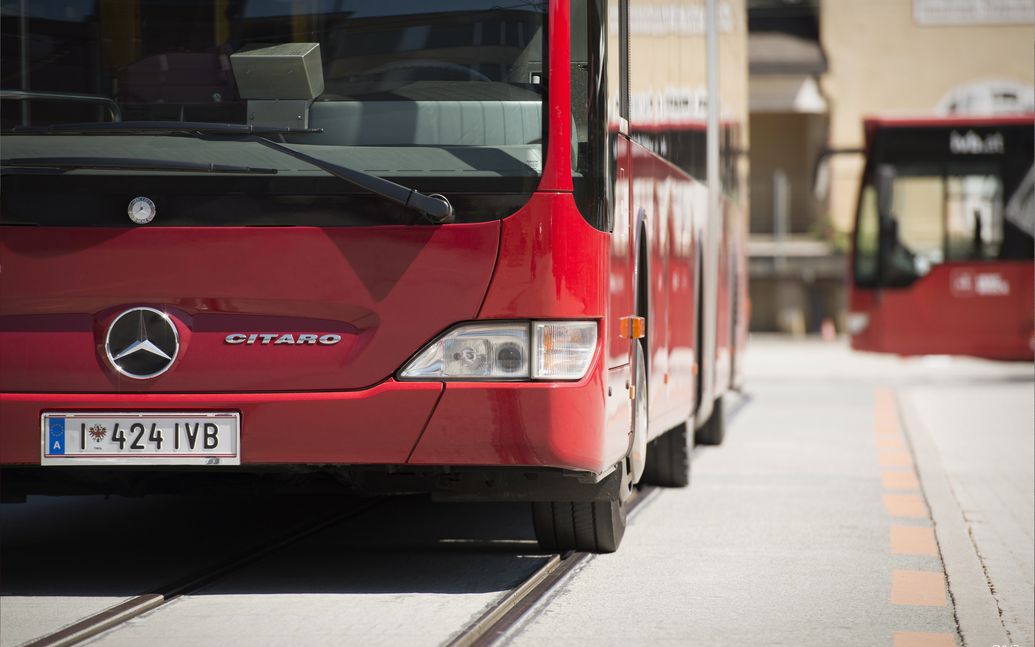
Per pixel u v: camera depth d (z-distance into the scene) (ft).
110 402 55.98
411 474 58.85
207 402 55.72
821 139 390.63
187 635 51.06
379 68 56.03
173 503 85.92
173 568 64.54
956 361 271.28
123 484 59.77
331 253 55.36
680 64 86.38
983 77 386.52
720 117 109.91
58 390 56.24
